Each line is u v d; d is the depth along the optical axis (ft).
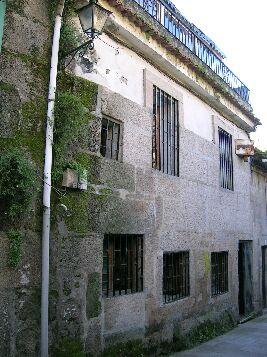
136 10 23.24
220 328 32.27
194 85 30.48
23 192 16.03
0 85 16.42
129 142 22.95
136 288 22.93
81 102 19.35
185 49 28.27
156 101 26.32
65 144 18.48
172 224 26.35
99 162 20.56
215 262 33.53
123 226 21.77
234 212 37.27
